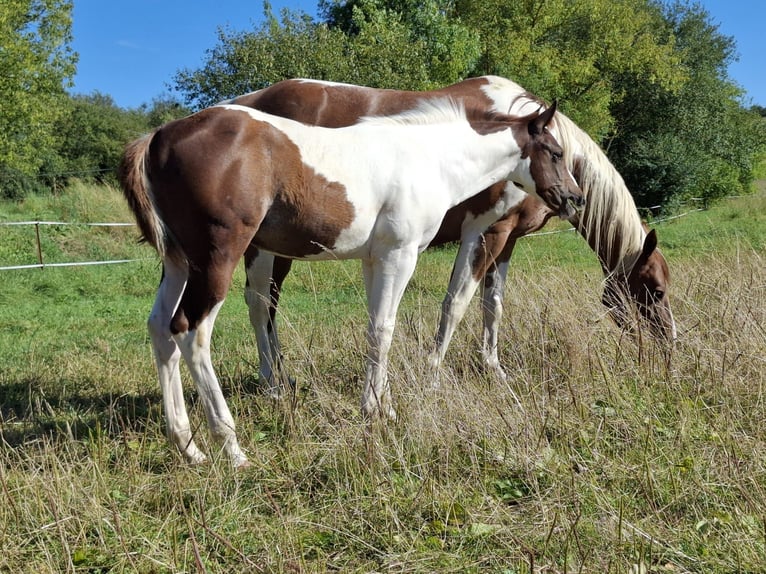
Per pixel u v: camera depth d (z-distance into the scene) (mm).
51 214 13500
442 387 3885
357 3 21906
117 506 2957
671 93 27688
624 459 3371
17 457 3357
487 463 3334
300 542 2650
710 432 3582
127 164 3199
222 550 2670
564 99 24484
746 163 29297
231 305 8711
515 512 2975
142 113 35312
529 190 4340
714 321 4875
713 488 3055
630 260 5289
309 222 3439
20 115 20109
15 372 5195
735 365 4172
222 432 3377
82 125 28500
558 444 3520
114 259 11359
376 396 3648
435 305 6305
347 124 4812
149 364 5430
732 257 7266
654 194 21312
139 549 2619
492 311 5258
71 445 3479
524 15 23984
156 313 3443
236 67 13844
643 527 2793
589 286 5754
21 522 2777
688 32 31375
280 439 3709
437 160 3824
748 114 31375
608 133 27719
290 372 4879
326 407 3762
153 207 3232
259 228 3463
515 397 3740
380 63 14539
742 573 2492
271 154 3297
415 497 2980
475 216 4848
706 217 20109
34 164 21078
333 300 8719
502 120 4230
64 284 9633
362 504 2959
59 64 21422
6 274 9672
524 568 2518
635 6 29734
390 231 3631
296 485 3170
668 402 3971
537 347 4684
